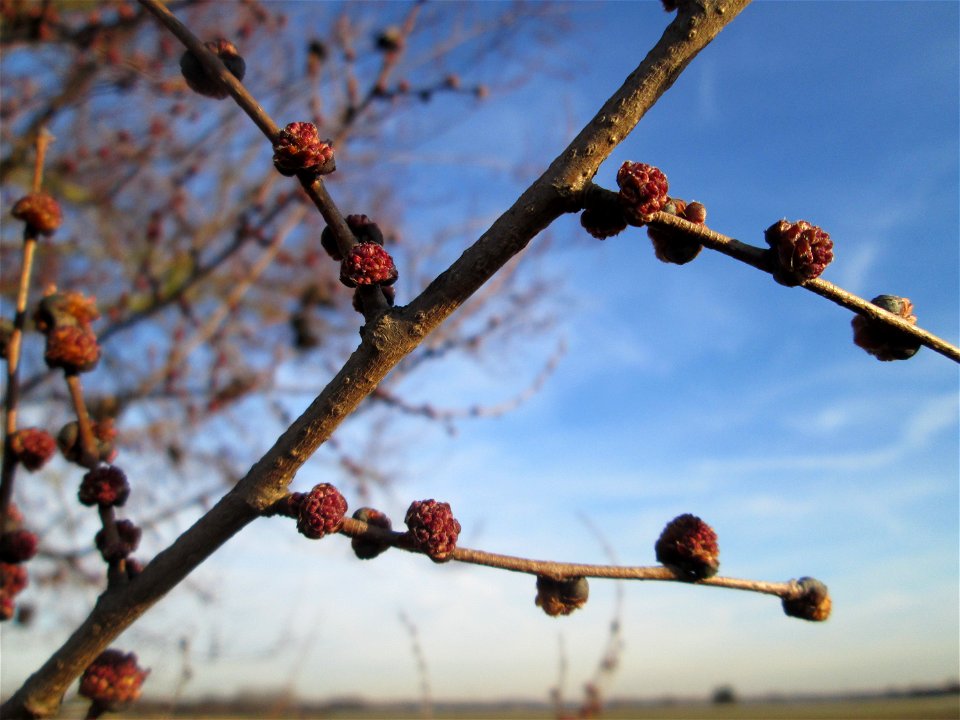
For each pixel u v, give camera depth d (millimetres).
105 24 316
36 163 133
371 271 82
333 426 80
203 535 85
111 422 117
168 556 85
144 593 85
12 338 122
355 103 272
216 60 96
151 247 324
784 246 82
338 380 80
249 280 310
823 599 101
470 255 78
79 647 87
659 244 89
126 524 102
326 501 84
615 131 76
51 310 116
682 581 98
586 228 82
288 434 82
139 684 95
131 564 96
